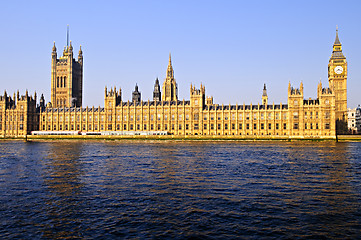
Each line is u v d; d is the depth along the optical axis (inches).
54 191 2288.4
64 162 3838.6
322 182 2586.1
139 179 2721.5
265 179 2714.1
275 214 1776.6
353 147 6087.6
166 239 1462.8
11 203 1978.3
